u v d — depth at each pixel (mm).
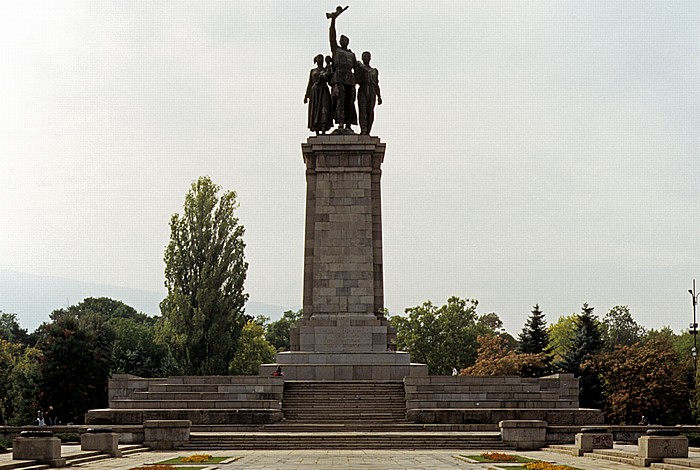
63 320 103188
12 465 38656
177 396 64000
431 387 64500
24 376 101875
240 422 60219
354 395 65312
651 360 93500
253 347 129625
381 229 75438
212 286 105750
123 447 50844
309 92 78250
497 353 122188
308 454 49125
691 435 55188
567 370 109312
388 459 45156
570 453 49938
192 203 107625
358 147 74938
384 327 73438
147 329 142500
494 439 54656
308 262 75062
